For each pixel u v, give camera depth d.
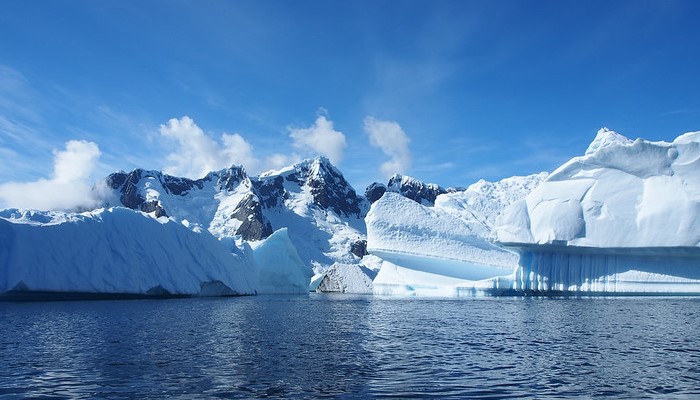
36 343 24.70
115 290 59.28
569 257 73.12
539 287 73.50
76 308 46.06
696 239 64.62
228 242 87.94
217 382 16.64
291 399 14.62
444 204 102.81
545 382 16.81
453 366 19.47
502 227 74.25
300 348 23.81
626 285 69.50
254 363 19.86
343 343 25.55
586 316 40.94
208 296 74.25
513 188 114.75
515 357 21.47
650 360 20.80
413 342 25.97
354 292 118.50
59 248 56.84
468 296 75.44
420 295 79.56
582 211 71.56
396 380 17.02
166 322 34.75
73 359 20.50
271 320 37.47
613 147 71.75
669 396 15.11
